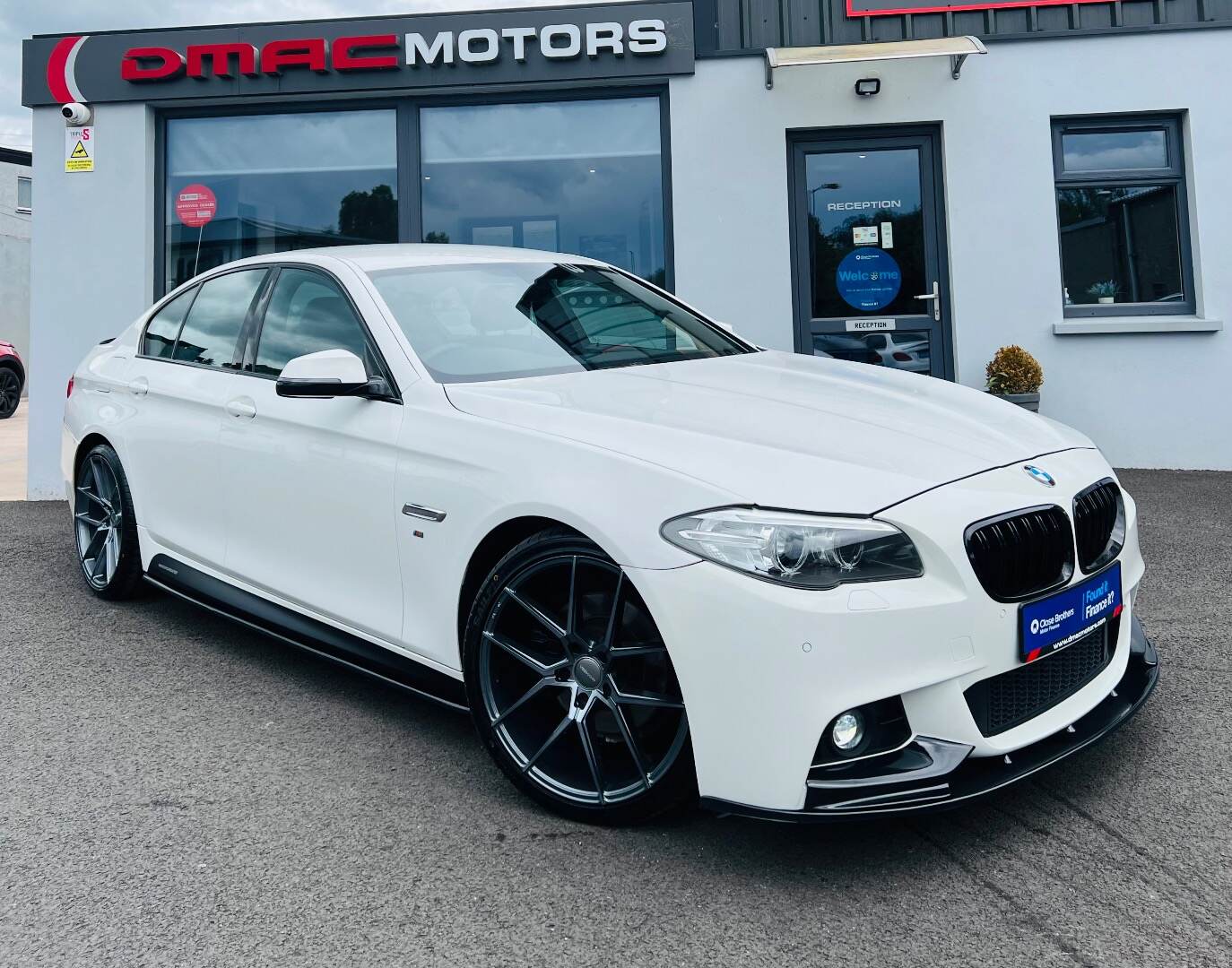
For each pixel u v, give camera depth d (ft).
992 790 6.99
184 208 24.89
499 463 8.28
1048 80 23.79
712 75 23.67
